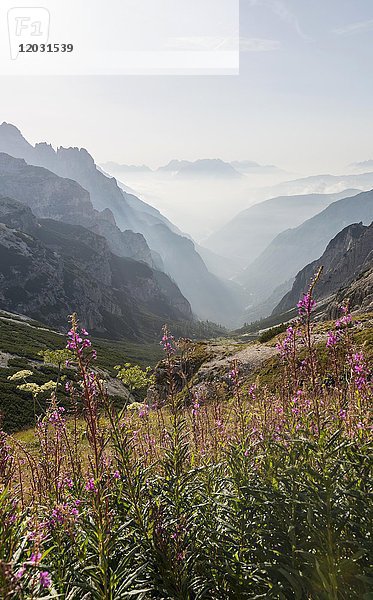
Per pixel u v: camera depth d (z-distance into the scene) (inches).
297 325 195.6
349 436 149.2
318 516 122.3
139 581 134.6
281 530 127.1
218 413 232.1
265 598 117.5
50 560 130.6
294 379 194.7
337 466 127.6
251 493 133.3
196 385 812.0
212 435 216.5
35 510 140.1
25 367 1943.9
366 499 122.7
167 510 153.7
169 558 137.9
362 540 120.6
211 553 142.3
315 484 126.9
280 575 123.0
